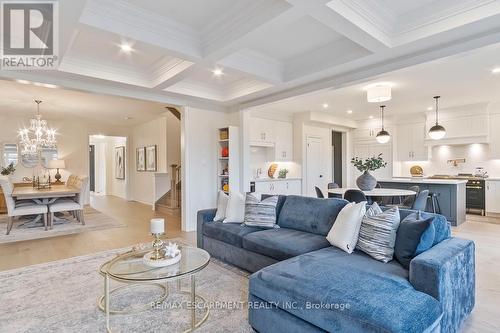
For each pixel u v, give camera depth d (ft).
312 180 25.04
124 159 34.32
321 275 6.28
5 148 24.58
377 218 7.89
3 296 8.54
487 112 20.97
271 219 11.29
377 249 7.50
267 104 16.87
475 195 21.99
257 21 8.53
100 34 9.06
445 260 6.08
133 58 12.85
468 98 19.48
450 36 8.99
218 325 7.06
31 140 23.54
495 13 7.73
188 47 10.46
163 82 13.61
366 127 27.55
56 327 6.94
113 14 8.78
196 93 16.61
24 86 15.76
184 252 8.48
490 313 7.53
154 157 27.55
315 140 25.41
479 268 10.69
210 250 12.07
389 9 9.01
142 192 30.19
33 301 8.23
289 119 24.63
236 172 18.29
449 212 18.12
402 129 25.57
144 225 18.49
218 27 9.86
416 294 5.49
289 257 8.65
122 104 20.44
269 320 6.37
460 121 22.29
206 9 9.10
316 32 10.67
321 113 24.22
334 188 19.49
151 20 9.47
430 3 8.71
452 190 18.03
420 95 18.54
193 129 17.81
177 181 24.25
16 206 16.83
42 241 14.65
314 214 10.37
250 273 10.28
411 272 6.05
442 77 14.74
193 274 6.98
